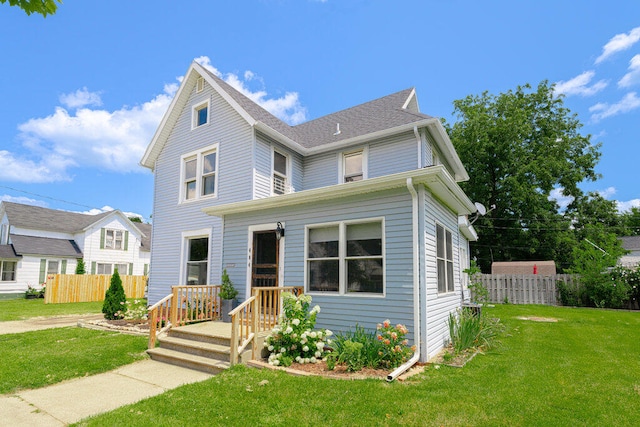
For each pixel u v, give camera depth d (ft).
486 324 26.43
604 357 20.68
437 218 24.38
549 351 22.24
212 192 37.42
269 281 27.68
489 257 88.94
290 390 15.29
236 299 28.66
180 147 40.83
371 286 22.11
